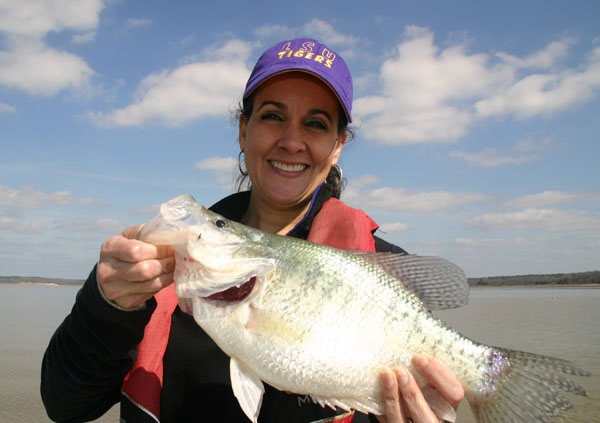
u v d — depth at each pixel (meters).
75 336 0.39
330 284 0.46
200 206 0.47
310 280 0.46
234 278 0.44
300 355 0.43
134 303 0.38
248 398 0.42
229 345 0.43
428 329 0.48
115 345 0.39
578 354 2.44
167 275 0.39
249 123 0.57
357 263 0.48
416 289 0.51
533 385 0.48
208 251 0.44
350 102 0.58
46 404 0.44
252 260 0.45
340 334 0.45
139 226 0.43
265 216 0.61
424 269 0.52
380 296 0.47
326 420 0.46
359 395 0.44
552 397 0.46
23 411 1.56
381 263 0.50
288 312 0.44
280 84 0.54
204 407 0.46
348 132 0.69
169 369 0.48
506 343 2.94
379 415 0.45
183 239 0.43
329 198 0.61
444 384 0.43
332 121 0.56
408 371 0.43
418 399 0.42
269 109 0.55
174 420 0.47
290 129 0.54
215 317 0.44
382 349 0.46
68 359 0.40
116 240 0.37
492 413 0.48
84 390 0.41
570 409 0.45
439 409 0.44
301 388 0.43
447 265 0.52
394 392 0.42
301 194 0.57
